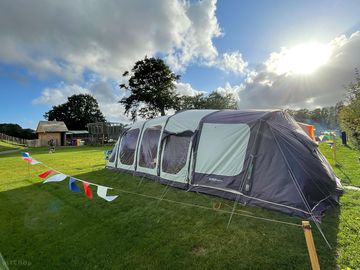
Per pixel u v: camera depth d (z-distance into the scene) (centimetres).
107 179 686
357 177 576
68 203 482
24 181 712
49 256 284
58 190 589
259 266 246
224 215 376
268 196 377
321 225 325
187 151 526
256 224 339
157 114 3484
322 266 240
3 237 338
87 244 310
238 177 423
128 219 385
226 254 271
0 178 769
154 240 312
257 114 454
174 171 552
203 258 266
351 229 311
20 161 1266
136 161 696
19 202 503
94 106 5812
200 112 588
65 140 3453
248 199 400
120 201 479
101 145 2662
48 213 430
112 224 369
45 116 5622
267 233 313
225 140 460
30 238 333
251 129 428
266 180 385
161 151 598
